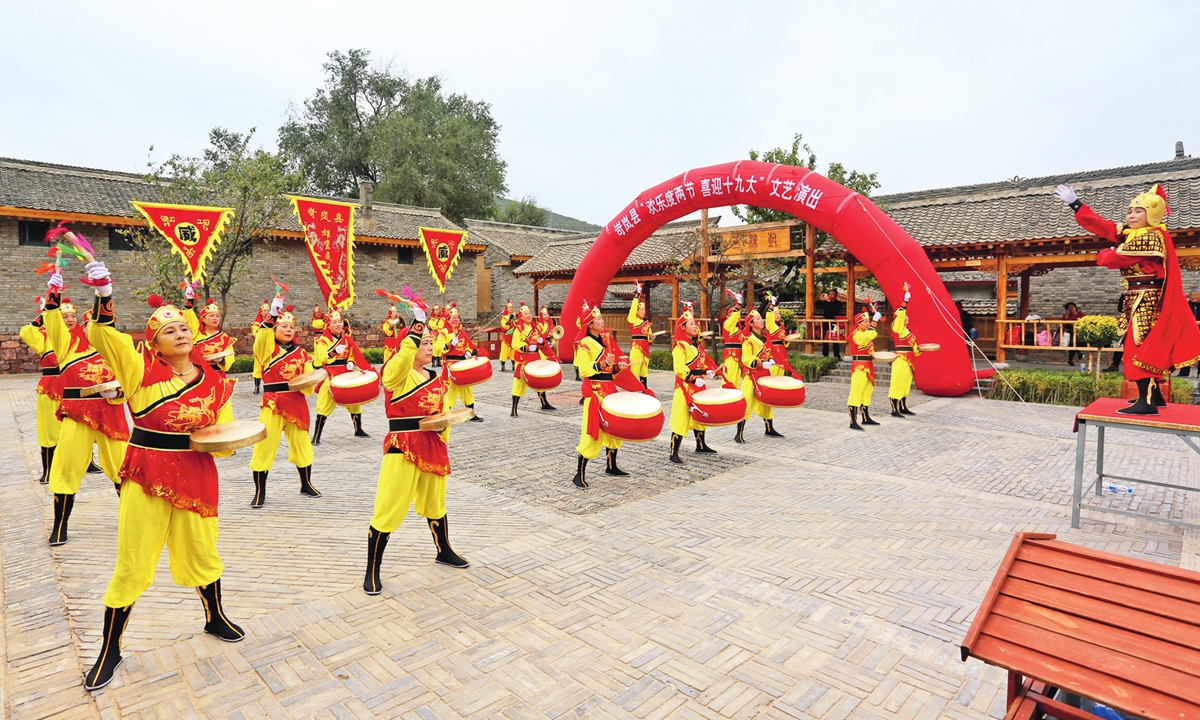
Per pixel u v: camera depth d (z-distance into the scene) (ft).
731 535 19.47
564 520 20.85
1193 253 47.60
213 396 12.55
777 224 61.46
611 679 11.96
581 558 17.69
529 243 118.11
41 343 24.52
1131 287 19.40
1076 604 8.28
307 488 23.66
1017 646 8.01
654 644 13.19
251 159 61.21
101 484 24.98
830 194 45.96
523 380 41.47
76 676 11.99
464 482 25.44
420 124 126.11
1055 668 7.63
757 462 28.66
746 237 63.26
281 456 30.14
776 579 16.30
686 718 10.85
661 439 33.68
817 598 15.25
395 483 15.47
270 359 22.36
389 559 17.60
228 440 11.71
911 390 50.11
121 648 12.94
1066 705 7.95
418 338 15.34
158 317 11.96
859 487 24.62
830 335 59.36
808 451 30.76
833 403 45.11
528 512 21.68
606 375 24.57
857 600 15.14
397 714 10.91
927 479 25.73
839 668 12.34
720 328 67.87
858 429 35.91
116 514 21.53
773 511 21.75
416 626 13.89
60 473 18.61
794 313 69.82
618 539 19.13
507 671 12.20
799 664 12.48
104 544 18.83
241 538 19.24
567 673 12.16
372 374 31.14
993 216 53.78
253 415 41.27
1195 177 48.24
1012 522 20.53
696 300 86.33
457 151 126.82
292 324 22.81
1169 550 18.01
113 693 11.46
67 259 14.69
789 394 31.17
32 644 13.17
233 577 16.40
